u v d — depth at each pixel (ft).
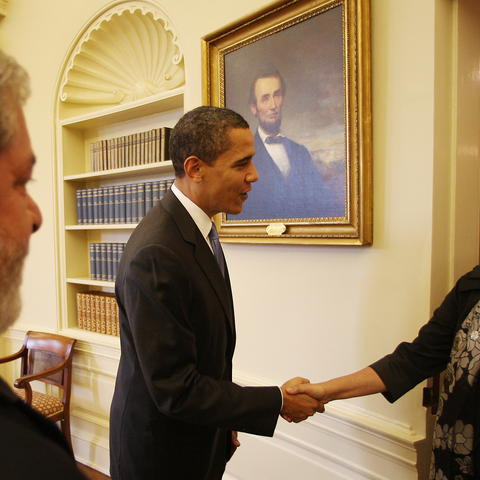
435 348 4.03
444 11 4.55
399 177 4.79
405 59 4.69
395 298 4.89
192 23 7.14
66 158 9.97
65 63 9.62
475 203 5.12
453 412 3.41
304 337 5.89
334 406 5.61
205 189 3.77
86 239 10.50
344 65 5.02
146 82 8.83
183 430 3.73
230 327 3.87
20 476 1.09
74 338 9.16
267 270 6.32
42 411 8.17
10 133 1.46
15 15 10.54
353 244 5.04
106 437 8.95
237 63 6.40
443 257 4.73
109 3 8.52
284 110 5.83
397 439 4.83
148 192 8.22
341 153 5.21
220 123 3.59
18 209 1.57
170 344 3.18
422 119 4.57
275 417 3.64
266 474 6.53
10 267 1.53
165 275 3.24
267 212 6.15
